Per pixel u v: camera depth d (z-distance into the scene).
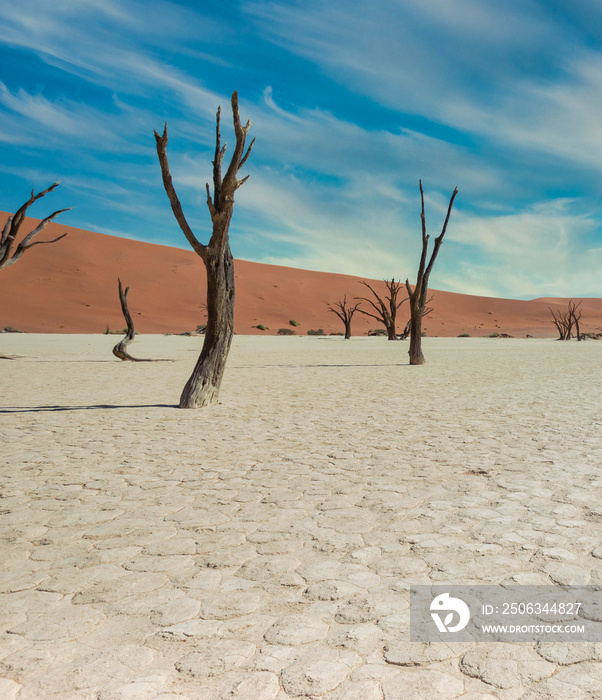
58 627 2.83
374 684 2.32
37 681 2.39
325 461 6.35
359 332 102.19
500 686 2.29
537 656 2.51
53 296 92.62
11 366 21.89
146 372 19.53
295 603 3.03
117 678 2.40
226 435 8.02
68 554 3.78
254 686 2.32
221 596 3.13
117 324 86.75
